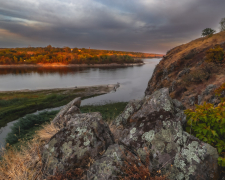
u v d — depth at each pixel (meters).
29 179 2.35
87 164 2.48
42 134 4.13
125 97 34.06
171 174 1.99
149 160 2.20
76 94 35.72
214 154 2.03
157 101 2.88
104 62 187.38
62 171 2.39
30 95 33.44
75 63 174.88
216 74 14.01
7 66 149.62
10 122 19.03
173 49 39.78
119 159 2.31
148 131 2.51
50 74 92.00
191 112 2.52
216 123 2.25
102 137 2.81
